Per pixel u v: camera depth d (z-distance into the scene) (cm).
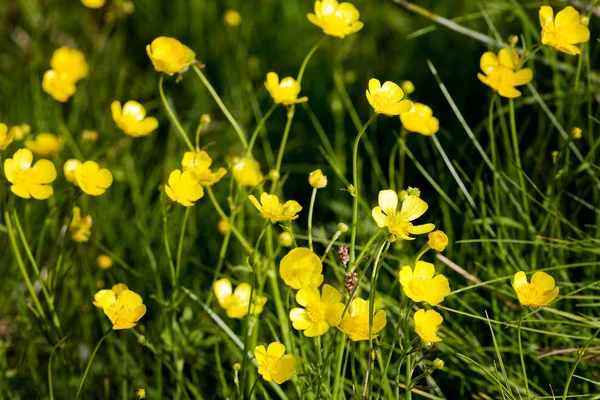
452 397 127
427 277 113
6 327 134
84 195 141
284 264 113
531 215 136
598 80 139
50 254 134
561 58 145
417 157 149
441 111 156
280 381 114
